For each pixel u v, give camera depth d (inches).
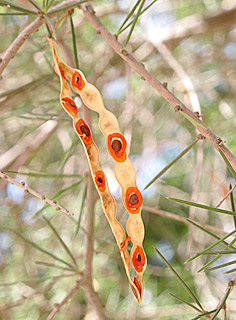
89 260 11.5
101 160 18.6
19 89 11.7
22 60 16.9
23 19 17.2
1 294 18.9
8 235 18.8
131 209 6.4
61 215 18.6
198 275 18.5
